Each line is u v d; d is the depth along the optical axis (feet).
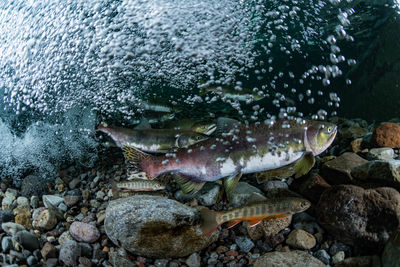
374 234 1.76
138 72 4.40
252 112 4.03
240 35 4.50
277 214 1.74
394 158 2.45
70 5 3.98
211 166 2.09
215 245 1.95
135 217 1.88
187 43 4.36
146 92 4.32
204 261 1.85
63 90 3.99
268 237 1.92
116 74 4.28
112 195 2.52
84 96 3.97
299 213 2.04
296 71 4.61
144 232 1.85
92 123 3.62
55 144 3.27
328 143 1.97
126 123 3.62
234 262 1.81
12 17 3.85
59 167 3.03
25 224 2.24
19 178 2.90
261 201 1.75
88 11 4.03
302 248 1.83
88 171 2.95
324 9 4.35
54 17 3.98
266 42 4.64
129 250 1.88
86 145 3.31
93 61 4.24
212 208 2.23
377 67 3.72
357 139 2.77
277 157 2.03
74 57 4.16
